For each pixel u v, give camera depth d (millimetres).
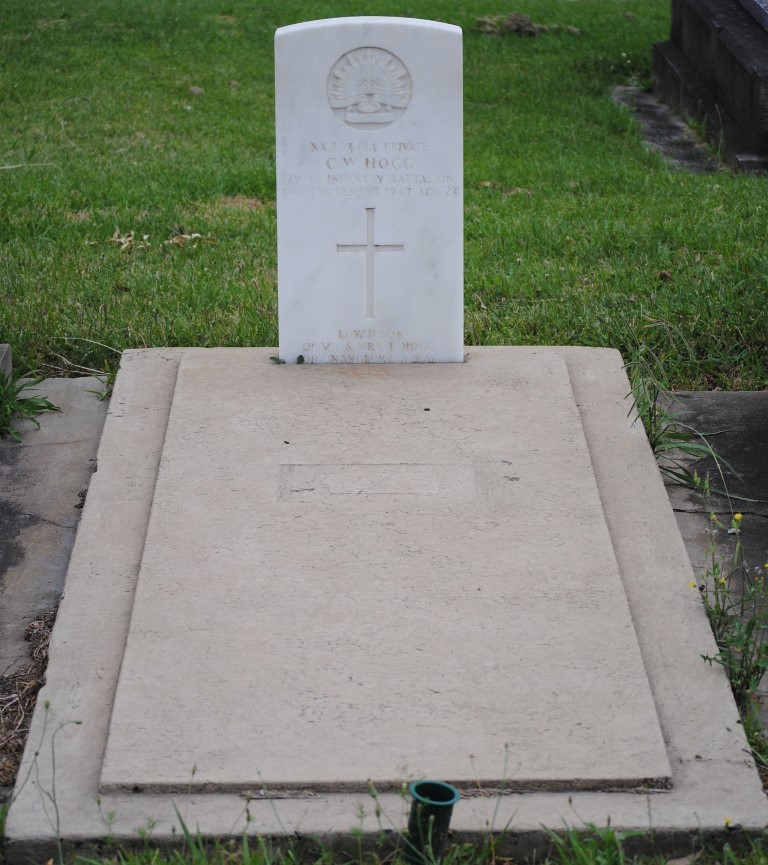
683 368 4641
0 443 4281
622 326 4758
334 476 3930
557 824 3275
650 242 5496
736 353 4711
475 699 3457
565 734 3402
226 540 3764
